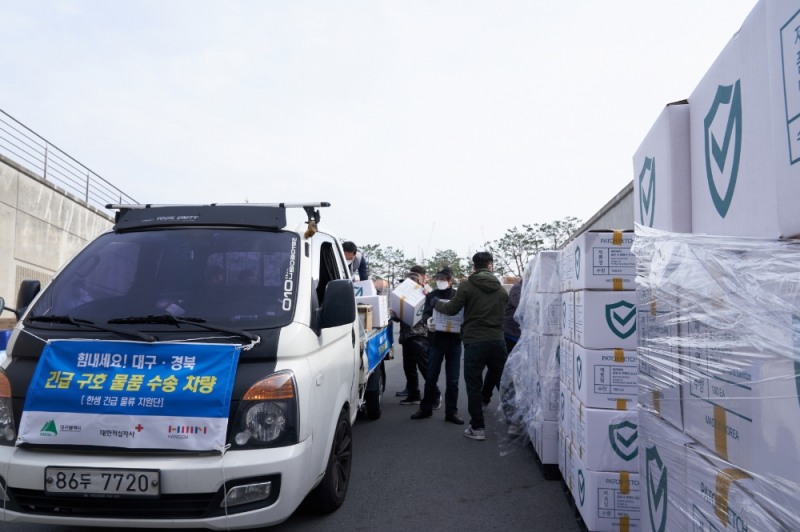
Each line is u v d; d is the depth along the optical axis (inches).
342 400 158.1
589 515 134.5
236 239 149.4
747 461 60.1
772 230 59.4
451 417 271.1
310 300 140.7
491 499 170.4
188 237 149.9
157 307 132.8
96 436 111.7
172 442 110.7
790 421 51.9
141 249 147.4
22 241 588.7
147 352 117.6
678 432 81.4
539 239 1397.6
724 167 73.1
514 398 247.9
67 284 139.2
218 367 115.7
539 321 195.9
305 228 157.6
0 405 116.3
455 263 1809.8
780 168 56.2
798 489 50.6
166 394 113.0
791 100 53.9
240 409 113.9
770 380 55.6
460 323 267.7
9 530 140.0
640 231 101.2
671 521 83.7
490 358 242.5
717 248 67.7
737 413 62.4
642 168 109.0
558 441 185.6
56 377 115.7
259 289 137.5
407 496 172.1
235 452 111.8
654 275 91.0
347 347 171.9
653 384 93.3
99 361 117.1
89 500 109.1
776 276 55.2
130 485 107.8
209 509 108.7
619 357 134.7
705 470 70.6
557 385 188.5
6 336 184.4
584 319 137.4
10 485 110.7
